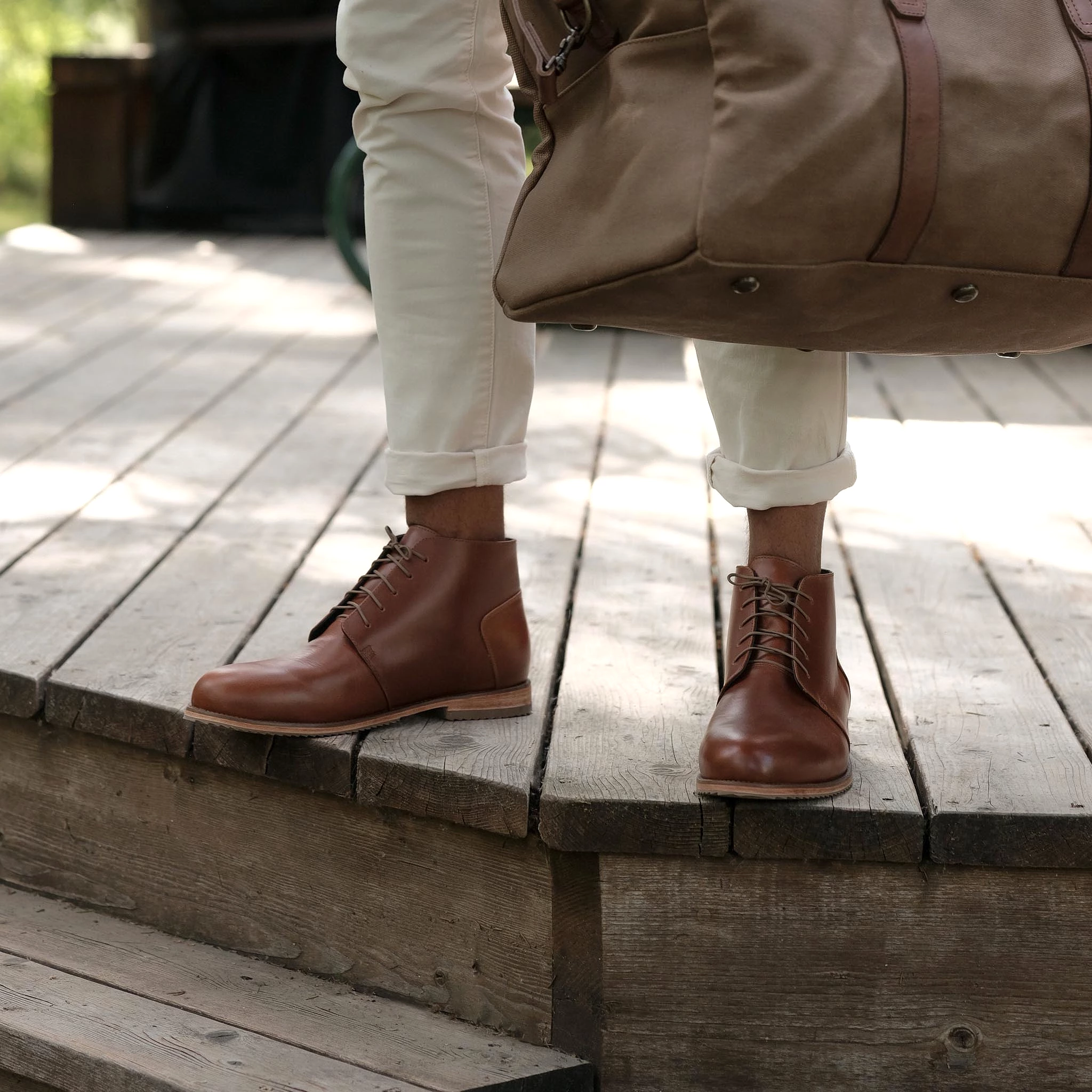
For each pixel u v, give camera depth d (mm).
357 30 1512
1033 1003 1530
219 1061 1579
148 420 3410
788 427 1485
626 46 1264
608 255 1242
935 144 1178
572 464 3031
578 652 1953
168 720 1731
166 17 7332
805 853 1480
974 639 2010
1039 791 1508
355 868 1733
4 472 2873
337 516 2611
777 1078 1578
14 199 20359
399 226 1561
